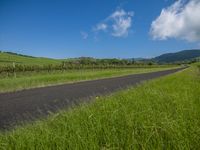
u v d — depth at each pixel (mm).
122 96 9320
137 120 4934
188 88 11445
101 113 5852
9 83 20953
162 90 10805
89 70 54531
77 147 3660
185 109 5836
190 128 4352
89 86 21109
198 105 6680
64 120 5590
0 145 4078
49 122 5688
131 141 3820
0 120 8531
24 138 4246
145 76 37344
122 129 4465
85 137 3992
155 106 6645
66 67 46906
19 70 34438
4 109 10711
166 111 5938
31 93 16281
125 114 5324
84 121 5078
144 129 4363
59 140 3939
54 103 12023
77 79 28641
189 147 3609
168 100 7684
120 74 42938
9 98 14141
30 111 10078
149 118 5059
